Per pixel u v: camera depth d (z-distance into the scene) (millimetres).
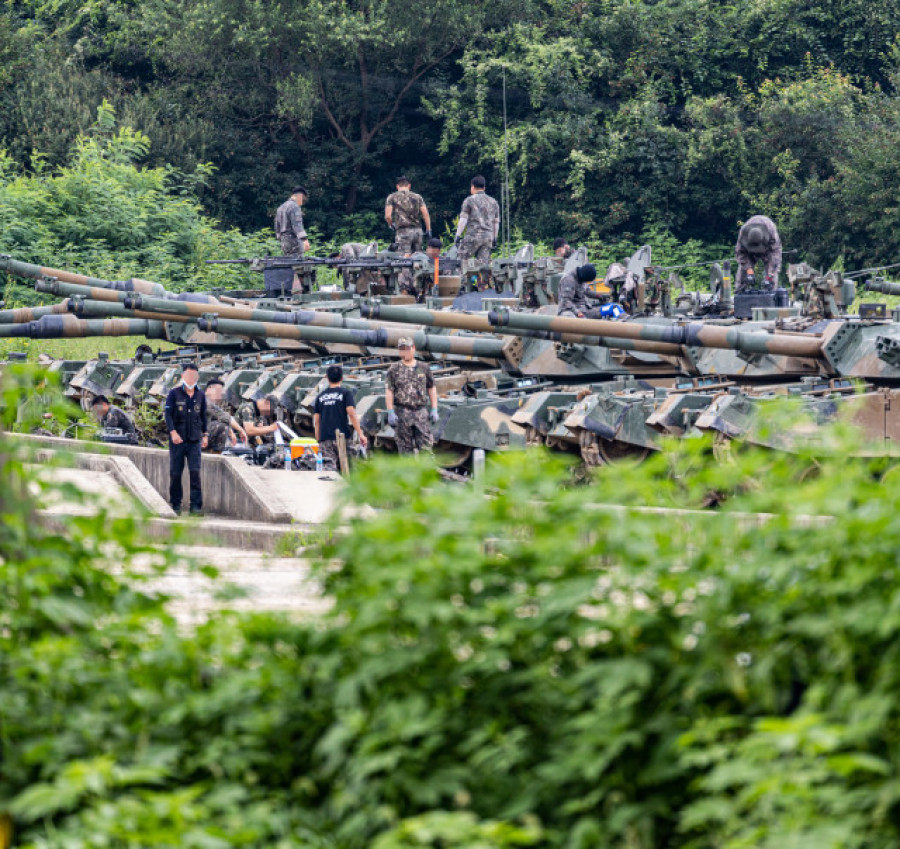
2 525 20422
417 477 18500
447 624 17656
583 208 194625
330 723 17859
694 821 14734
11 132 187750
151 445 93812
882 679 14992
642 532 17688
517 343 78562
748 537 17328
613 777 15922
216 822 16609
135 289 84875
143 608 20469
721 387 71375
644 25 197750
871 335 65312
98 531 20953
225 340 105875
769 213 183000
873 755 15117
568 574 17703
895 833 14234
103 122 180875
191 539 21500
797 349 65375
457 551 17875
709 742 15648
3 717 18094
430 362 91562
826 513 16797
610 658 17297
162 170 171250
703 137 185625
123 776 15883
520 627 17156
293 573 38875
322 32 187375
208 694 18328
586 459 69312
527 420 71438
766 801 14391
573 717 17031
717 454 62500
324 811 17172
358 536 18469
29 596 19594
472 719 17328
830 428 17969
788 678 16281
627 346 74312
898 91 187625
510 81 193625
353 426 68125
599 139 190500
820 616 15906
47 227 156125
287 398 84875
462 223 95562
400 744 16828
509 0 196125
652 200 192125
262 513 53719
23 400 24797
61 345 135875
